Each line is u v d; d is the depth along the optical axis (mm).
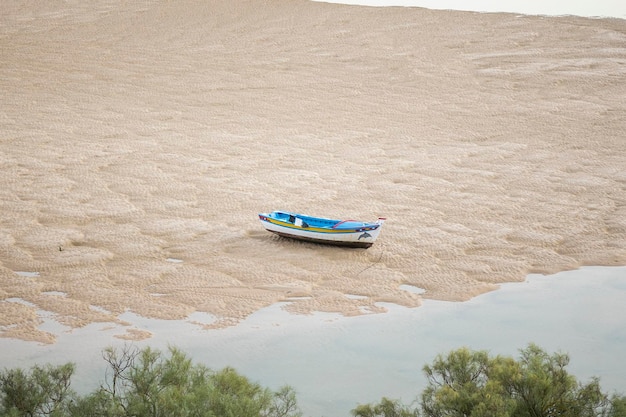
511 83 65250
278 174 46438
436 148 52062
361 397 23047
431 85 65250
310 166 48156
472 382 16406
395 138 54125
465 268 33656
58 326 27953
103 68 69188
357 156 50219
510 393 15938
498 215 40062
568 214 40219
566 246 36281
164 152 50469
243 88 64875
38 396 16656
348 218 39562
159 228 37531
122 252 34625
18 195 42000
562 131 55344
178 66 69938
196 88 64812
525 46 72938
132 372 17703
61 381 17547
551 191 43906
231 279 32156
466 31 76938
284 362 25609
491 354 25938
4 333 27297
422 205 41531
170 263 33594
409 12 82250
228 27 79125
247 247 35438
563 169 47812
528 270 33781
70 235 36312
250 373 24797
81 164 47656
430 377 24141
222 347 26672
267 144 52500
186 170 46906
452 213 40344
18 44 74500
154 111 59562
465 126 56750
